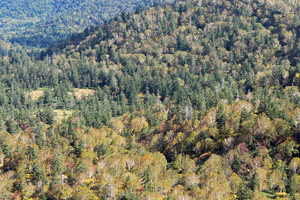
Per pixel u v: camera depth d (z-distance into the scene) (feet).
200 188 374.22
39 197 377.30
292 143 429.79
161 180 396.37
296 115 498.69
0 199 376.89
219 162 429.79
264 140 464.24
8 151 512.63
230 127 516.73
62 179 384.06
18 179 413.80
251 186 374.84
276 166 410.52
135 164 447.42
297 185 367.04
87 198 350.02
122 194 356.79
